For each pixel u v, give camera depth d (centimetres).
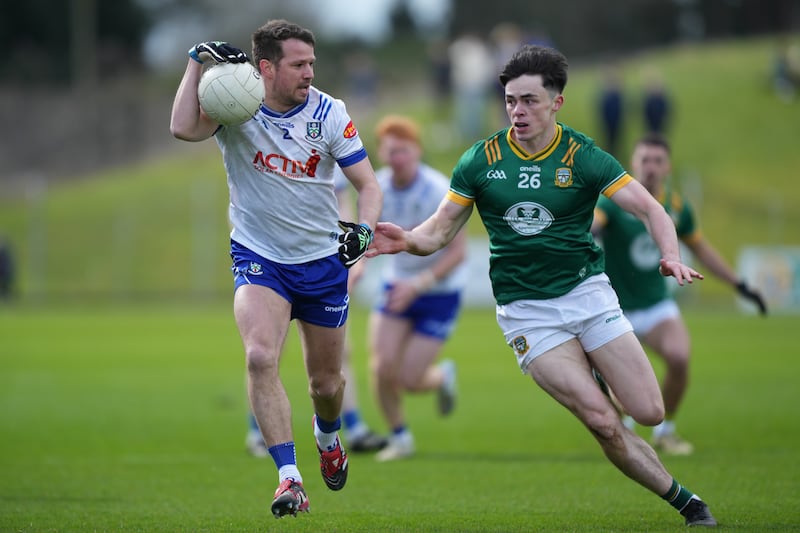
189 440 3562
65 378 5388
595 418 1986
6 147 16988
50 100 17600
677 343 3116
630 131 13162
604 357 2042
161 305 10312
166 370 5719
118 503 2441
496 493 2567
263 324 2028
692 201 11862
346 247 1994
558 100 2008
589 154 2019
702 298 10506
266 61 2003
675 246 1939
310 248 2103
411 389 3353
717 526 2058
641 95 14012
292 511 1897
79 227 12038
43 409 4328
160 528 2102
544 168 2027
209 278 11275
